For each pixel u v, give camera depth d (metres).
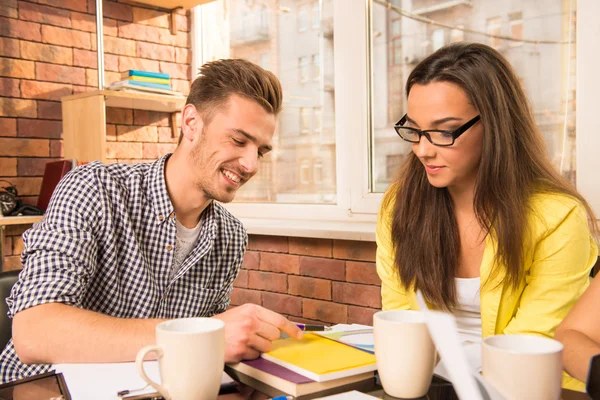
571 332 0.85
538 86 1.84
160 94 2.53
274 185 2.64
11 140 2.45
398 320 0.79
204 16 2.94
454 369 0.51
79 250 1.08
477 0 1.96
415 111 1.18
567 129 1.79
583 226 1.17
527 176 1.23
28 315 0.97
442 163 1.17
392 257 1.38
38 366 1.15
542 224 1.16
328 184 2.44
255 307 0.90
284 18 2.56
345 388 0.77
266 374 0.78
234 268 1.40
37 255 1.05
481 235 1.26
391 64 2.20
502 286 1.18
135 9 2.77
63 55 2.58
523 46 1.87
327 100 2.41
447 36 2.04
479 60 1.17
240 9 2.75
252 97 1.18
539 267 1.17
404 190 1.33
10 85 2.44
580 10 1.71
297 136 2.54
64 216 1.11
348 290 2.22
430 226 1.29
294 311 2.41
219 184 1.22
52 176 2.36
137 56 2.79
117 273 1.20
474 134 1.17
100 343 0.92
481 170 1.18
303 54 2.49
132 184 1.24
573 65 1.76
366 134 2.26
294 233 2.27
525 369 0.61
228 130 1.17
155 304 1.24
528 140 1.23
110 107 2.68
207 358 0.70
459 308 1.29
